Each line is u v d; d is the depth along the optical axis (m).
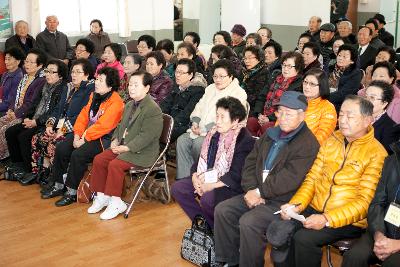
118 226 3.81
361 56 6.71
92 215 4.02
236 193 3.16
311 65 5.18
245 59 5.23
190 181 3.46
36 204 4.26
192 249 3.21
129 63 5.28
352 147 2.70
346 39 7.05
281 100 2.88
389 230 2.48
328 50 6.56
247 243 2.81
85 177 4.34
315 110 3.62
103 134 4.27
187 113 4.63
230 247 3.02
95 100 4.40
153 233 3.69
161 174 4.29
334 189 2.70
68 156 4.34
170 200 4.27
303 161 2.83
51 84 4.89
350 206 2.58
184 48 5.75
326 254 3.13
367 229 2.58
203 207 3.19
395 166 2.51
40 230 3.75
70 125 4.52
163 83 5.11
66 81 4.90
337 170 2.72
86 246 3.48
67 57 7.71
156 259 3.29
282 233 2.63
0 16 7.43
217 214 2.98
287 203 2.79
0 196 4.45
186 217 3.97
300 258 2.63
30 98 5.11
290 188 2.83
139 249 3.44
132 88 4.01
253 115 4.92
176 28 9.43
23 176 4.78
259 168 2.99
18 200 4.35
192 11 9.48
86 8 8.33
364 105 2.61
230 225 2.99
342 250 2.66
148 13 8.96
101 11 8.50
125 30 8.62
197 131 4.27
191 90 4.68
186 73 4.69
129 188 4.41
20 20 7.48
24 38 7.40
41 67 5.29
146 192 4.29
